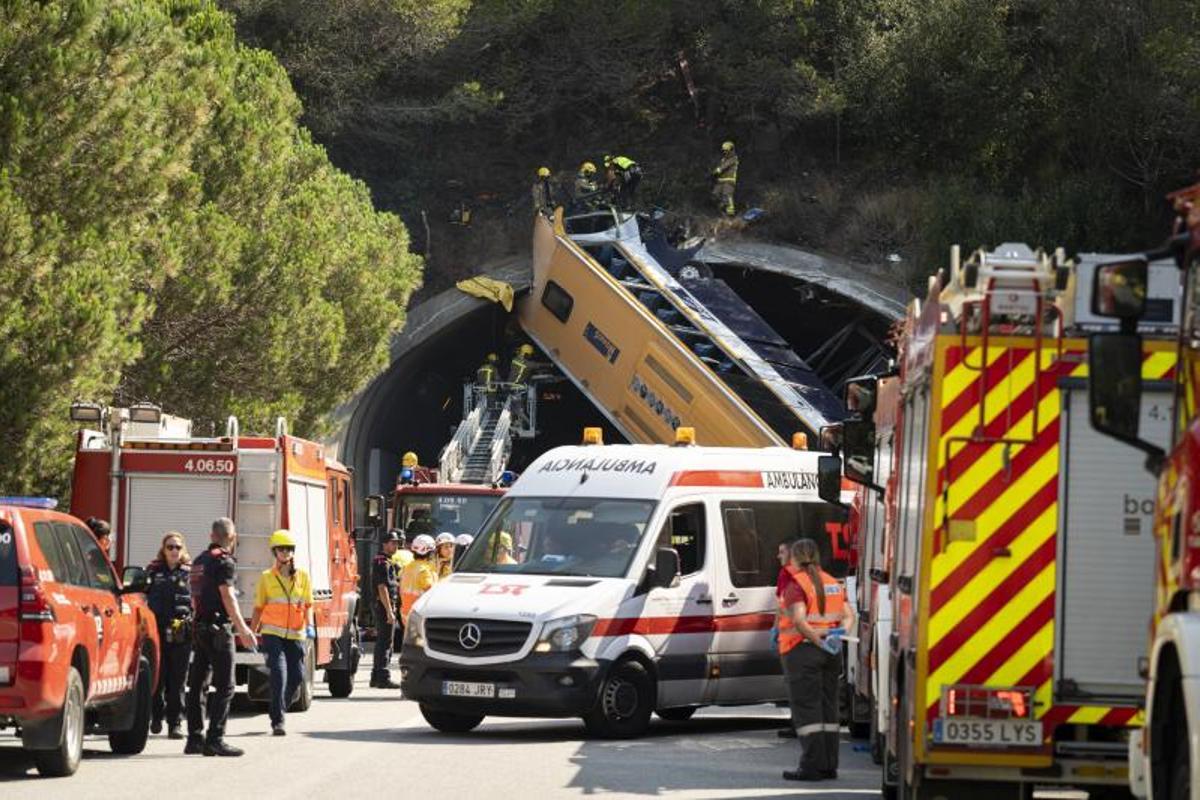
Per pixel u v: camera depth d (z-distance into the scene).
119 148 67.12
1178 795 22.11
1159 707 22.45
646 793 39.19
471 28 164.00
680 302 115.94
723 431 105.38
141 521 63.03
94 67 65.44
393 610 76.38
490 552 56.50
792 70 166.25
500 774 42.34
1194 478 22.30
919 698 29.05
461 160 169.38
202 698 47.16
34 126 63.84
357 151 167.62
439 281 156.62
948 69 162.00
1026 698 28.88
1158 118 145.88
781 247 152.12
